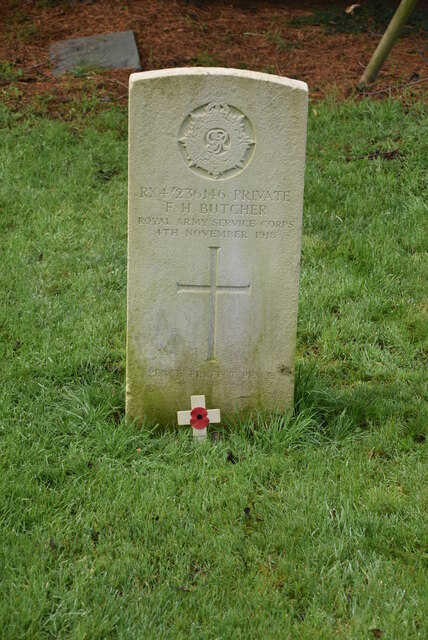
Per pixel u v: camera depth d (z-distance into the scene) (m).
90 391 3.42
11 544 2.92
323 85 5.32
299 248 3.21
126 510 3.04
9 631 2.71
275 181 3.15
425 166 4.61
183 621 2.76
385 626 2.75
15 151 4.74
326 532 2.98
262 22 6.14
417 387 3.51
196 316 3.25
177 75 3.06
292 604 2.82
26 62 5.55
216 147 3.12
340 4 6.57
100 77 5.38
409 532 2.96
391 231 4.29
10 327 3.71
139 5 6.19
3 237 4.25
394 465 3.21
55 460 3.20
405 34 6.03
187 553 2.92
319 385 3.48
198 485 3.12
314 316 3.85
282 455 3.23
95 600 2.79
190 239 3.19
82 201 4.51
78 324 3.77
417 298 3.95
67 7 6.23
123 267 4.10
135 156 3.12
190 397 3.32
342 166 4.66
